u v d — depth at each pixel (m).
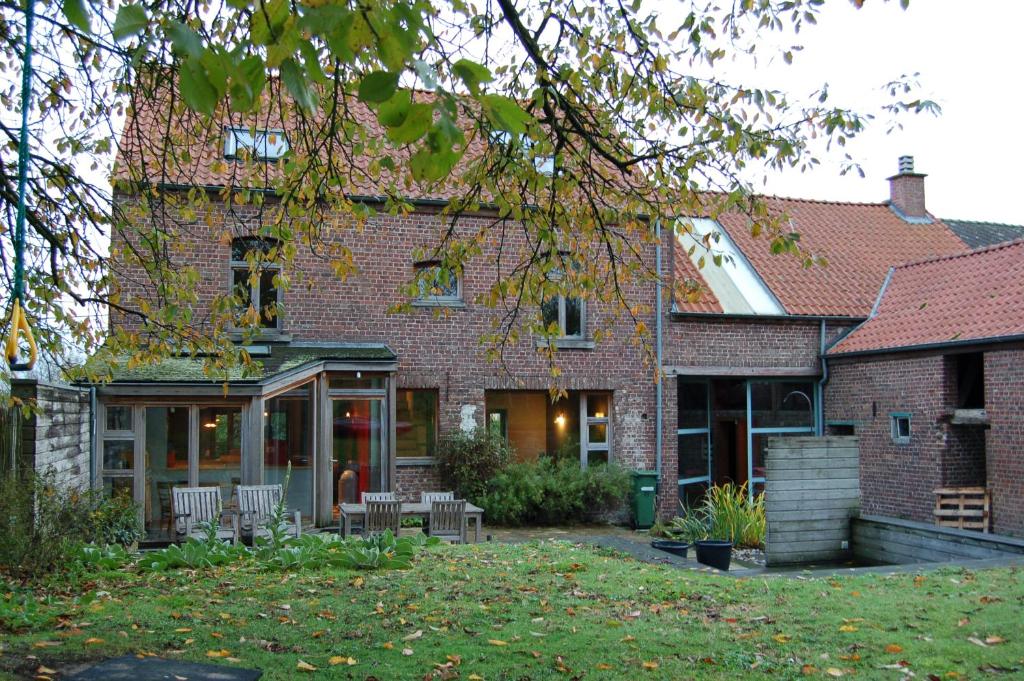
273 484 15.29
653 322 18.97
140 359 8.30
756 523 15.73
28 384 10.07
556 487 17.25
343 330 17.08
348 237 17.16
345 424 16.25
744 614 7.34
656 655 6.07
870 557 12.93
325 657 5.81
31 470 9.20
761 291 20.59
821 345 20.14
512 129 2.88
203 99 2.40
